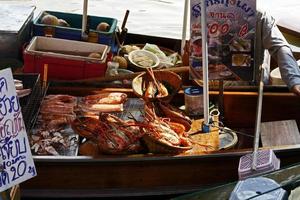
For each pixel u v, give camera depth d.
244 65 3.65
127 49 4.94
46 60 4.20
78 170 3.17
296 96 3.98
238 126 4.10
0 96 2.24
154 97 3.67
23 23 4.66
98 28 4.98
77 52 4.57
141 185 3.24
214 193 2.42
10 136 2.28
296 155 3.33
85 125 3.37
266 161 2.94
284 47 3.93
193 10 3.52
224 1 3.52
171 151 3.28
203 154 3.21
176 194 3.23
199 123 3.69
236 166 3.27
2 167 2.26
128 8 8.86
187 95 3.81
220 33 3.58
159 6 9.09
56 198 3.18
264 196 2.31
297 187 2.43
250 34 3.60
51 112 3.73
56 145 3.42
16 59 4.57
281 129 3.82
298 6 8.84
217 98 4.00
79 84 4.13
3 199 2.37
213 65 3.65
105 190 3.22
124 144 3.26
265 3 8.99
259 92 3.69
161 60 4.78
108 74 4.32
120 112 3.78
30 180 3.18
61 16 5.30
